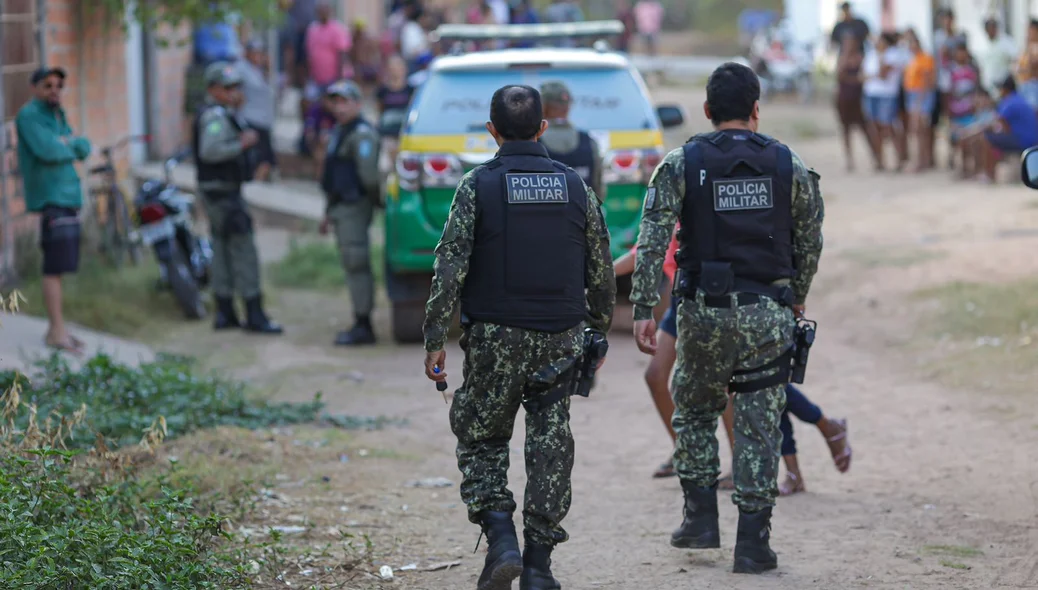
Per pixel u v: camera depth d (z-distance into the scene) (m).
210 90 29.05
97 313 28.41
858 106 52.19
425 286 27.58
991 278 29.42
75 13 35.25
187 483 15.45
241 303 32.88
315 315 31.72
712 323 13.10
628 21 119.69
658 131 26.72
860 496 16.95
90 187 35.66
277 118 60.75
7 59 30.08
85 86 35.81
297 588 13.17
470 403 12.31
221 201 28.89
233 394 21.58
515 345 12.02
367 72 67.50
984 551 14.45
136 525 14.09
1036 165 13.77
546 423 12.24
